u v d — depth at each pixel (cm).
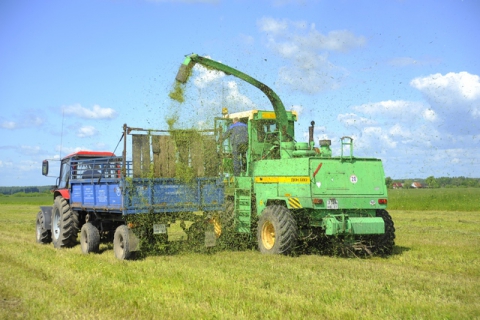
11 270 828
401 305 573
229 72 1095
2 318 552
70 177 1206
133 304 588
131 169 954
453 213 2292
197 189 1018
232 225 1084
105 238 1217
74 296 636
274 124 1149
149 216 970
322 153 1041
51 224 1260
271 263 859
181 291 646
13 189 12512
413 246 1102
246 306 570
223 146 1128
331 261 892
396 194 3466
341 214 953
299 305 576
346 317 530
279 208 988
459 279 726
